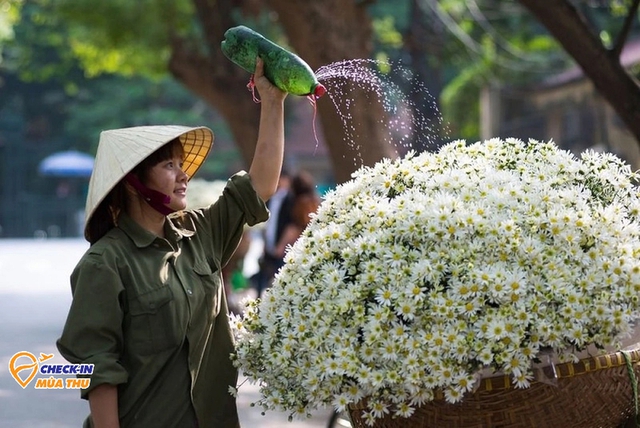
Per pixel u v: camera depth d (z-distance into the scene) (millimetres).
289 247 6961
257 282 23094
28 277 42406
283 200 22359
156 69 39906
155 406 6523
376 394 6176
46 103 84500
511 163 7133
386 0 57562
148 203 6633
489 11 42438
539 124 50031
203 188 30844
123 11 34719
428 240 6324
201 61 29344
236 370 6969
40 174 89062
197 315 6676
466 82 50750
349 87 18469
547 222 6363
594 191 6953
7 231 89188
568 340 6129
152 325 6512
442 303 6074
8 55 75750
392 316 6172
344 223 6641
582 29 12812
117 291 6434
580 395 6129
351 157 18828
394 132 19188
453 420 6168
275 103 7184
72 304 6469
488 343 5992
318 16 19922
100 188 6562
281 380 6574
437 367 6000
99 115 76188
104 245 6555
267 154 7184
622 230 6484
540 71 45438
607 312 6137
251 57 7121
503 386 6047
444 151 7266
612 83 12781
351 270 6395
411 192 6840
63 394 15719
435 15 34906
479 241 6246
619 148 39750
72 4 35031
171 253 6691
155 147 6562
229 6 29062
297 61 6930
